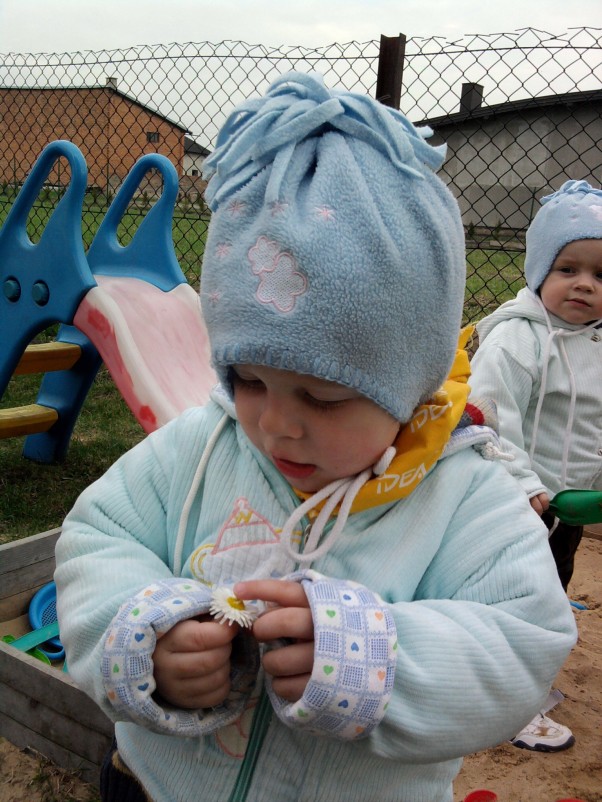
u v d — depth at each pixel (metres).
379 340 0.84
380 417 0.90
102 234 3.87
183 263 7.65
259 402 0.91
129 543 1.08
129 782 1.11
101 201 8.00
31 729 1.86
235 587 0.86
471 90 5.05
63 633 1.02
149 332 3.29
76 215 3.34
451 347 0.94
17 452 4.35
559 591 0.97
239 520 1.03
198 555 1.04
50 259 3.39
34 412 4.01
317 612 0.83
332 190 0.84
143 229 3.72
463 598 0.97
